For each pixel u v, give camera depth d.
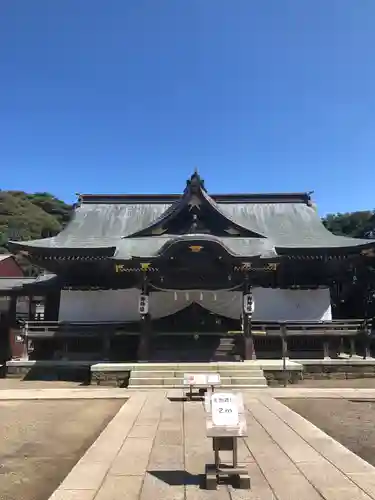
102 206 29.30
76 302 23.23
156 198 29.73
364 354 20.67
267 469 6.77
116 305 23.05
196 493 5.79
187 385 13.78
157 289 21.27
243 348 20.41
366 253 22.89
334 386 17.34
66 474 6.95
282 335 20.69
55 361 20.47
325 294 22.98
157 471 6.70
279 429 9.48
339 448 7.95
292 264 23.61
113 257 21.14
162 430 9.46
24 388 17.17
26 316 30.62
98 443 8.38
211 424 6.13
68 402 13.74
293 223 27.11
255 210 28.50
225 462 7.07
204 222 23.95
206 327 22.41
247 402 13.05
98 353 22.09
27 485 6.45
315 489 5.91
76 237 25.42
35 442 8.94
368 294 25.95
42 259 23.09
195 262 20.52
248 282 20.94
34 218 109.06
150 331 20.72
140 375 17.45
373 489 5.91
